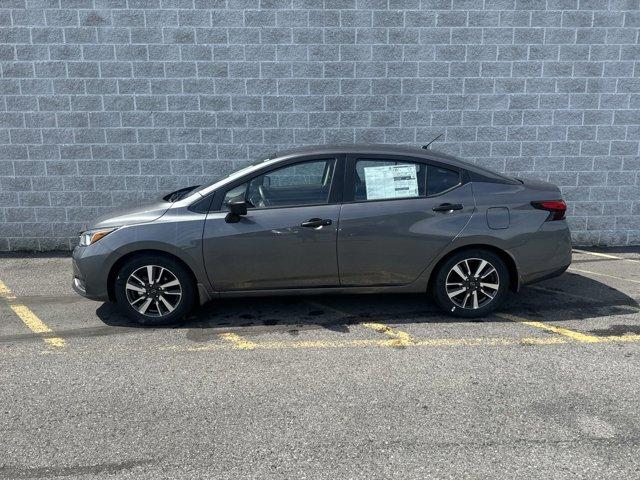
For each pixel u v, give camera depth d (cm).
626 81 756
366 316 528
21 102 745
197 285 496
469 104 759
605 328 493
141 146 760
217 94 750
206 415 356
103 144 759
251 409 362
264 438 329
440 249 493
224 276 491
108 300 505
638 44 747
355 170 496
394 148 516
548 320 513
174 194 571
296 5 730
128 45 735
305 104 754
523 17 738
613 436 326
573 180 781
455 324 505
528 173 779
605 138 770
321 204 491
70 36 730
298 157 498
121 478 294
